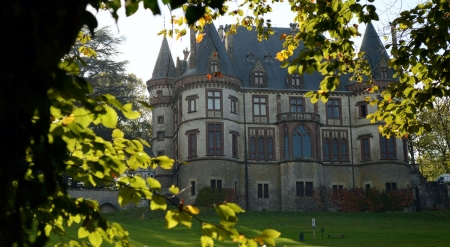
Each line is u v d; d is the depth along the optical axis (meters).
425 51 11.05
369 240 34.09
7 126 3.55
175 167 60.69
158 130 64.44
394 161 60.09
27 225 4.01
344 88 63.19
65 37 3.79
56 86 4.08
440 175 74.19
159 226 40.44
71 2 3.69
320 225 44.44
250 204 57.56
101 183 5.89
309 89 61.28
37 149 3.97
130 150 5.96
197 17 4.70
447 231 40.94
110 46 59.78
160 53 67.12
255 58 63.41
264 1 13.78
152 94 65.56
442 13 10.48
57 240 23.95
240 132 58.84
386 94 13.01
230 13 13.62
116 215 47.44
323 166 60.19
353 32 10.45
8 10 3.40
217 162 56.00
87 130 5.11
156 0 4.35
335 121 61.44
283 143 58.81
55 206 5.11
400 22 11.48
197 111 56.94
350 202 58.41
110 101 5.16
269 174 58.62
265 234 5.24
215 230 5.28
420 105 12.50
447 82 11.30
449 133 34.03
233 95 58.44
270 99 60.16
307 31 10.80
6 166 3.55
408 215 52.62
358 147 61.34
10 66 3.50
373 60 61.66
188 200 55.56
